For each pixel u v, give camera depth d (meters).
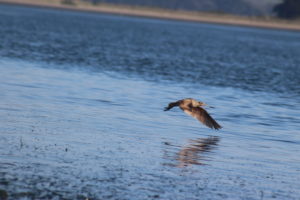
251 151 21.97
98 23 150.38
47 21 131.62
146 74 45.59
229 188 16.70
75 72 42.41
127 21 189.88
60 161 17.80
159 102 32.25
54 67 44.28
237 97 37.31
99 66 48.38
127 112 28.16
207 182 17.08
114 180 16.38
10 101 27.72
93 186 15.69
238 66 62.03
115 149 20.06
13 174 15.99
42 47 61.56
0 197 14.15
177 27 179.00
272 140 24.53
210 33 156.25
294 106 35.41
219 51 87.00
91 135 22.03
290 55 94.00
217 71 53.59
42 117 24.61
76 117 25.45
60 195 14.72
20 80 35.28
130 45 80.50
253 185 17.25
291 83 49.22
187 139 23.12
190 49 84.69
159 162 18.84
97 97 31.84
